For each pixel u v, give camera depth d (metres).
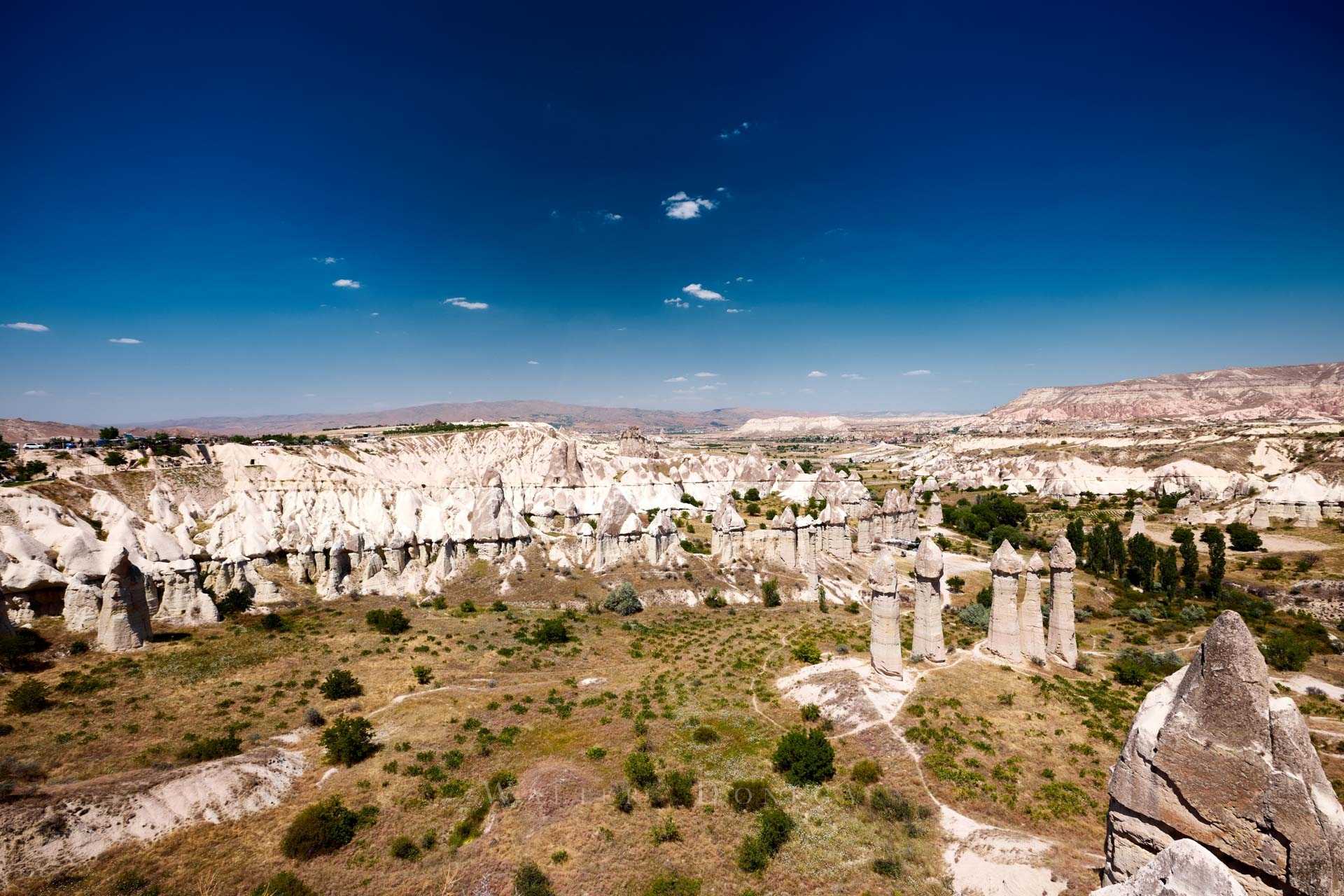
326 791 37.91
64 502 91.44
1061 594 57.09
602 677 57.66
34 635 54.41
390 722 46.69
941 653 54.09
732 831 34.56
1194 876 16.34
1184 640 72.69
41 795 31.92
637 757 40.16
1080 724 44.84
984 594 83.19
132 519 87.12
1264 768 18.09
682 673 58.38
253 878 30.70
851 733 44.69
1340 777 40.69
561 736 45.41
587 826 34.69
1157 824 20.22
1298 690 56.72
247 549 82.00
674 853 32.78
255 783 37.00
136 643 56.69
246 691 50.44
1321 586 85.56
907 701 47.16
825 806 36.62
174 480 117.94
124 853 30.78
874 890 29.89
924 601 54.56
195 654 56.12
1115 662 60.97
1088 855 30.91
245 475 126.44
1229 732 18.84
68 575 60.94
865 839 33.53
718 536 99.69
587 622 76.06
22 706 43.03
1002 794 36.72
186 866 30.89
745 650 64.19
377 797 37.34
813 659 58.56
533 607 81.88
